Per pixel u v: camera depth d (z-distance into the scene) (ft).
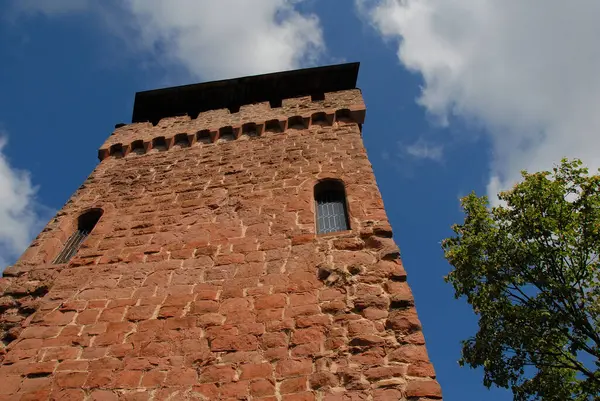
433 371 16.19
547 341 40.98
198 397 16.78
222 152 35.94
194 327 19.71
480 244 47.60
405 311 18.65
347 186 27.96
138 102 49.39
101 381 18.07
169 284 22.48
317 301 19.84
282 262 22.41
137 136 40.98
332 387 16.24
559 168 47.34
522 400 40.83
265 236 24.61
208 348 18.63
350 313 18.98
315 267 21.70
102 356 19.17
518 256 44.91
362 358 17.04
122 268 24.23
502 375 41.14
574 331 41.14
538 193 46.34
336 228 25.27
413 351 16.98
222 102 48.98
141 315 20.89
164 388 17.34
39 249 27.71
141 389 17.48
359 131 36.88
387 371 16.40
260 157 33.78
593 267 42.52
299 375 16.88
